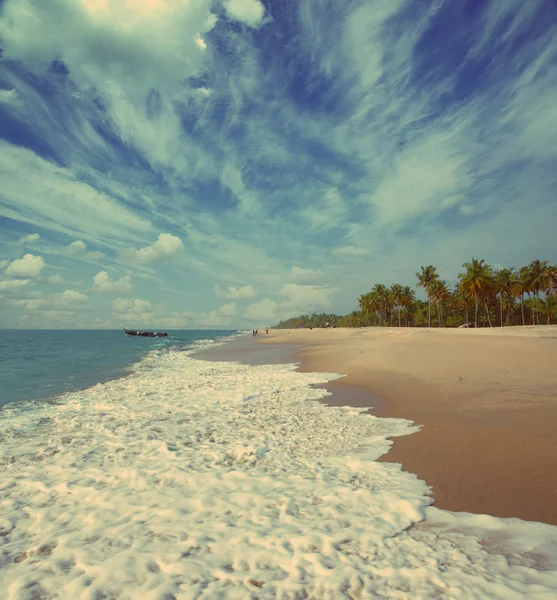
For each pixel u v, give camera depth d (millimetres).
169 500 5590
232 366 26109
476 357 19141
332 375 18453
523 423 8750
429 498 5555
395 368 18391
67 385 18125
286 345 49031
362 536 4539
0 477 6684
